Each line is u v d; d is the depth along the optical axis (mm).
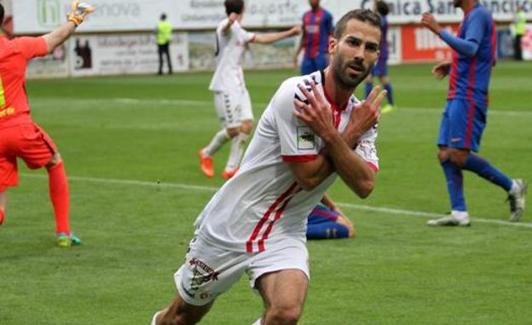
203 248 14750
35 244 25000
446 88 71062
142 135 47750
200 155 36062
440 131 26562
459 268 21984
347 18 13664
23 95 23031
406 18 105062
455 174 26578
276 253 14320
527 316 18375
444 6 106938
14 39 22922
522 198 26891
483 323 17969
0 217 23000
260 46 100250
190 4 98000
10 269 22484
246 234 14430
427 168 36250
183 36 98688
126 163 39094
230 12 35312
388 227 26578
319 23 57000
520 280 20922
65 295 20297
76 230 26625
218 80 35469
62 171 24656
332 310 18938
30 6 91000
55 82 85375
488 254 23281
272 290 14055
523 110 55750
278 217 14414
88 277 21734
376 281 21016
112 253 23984
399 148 41375
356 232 25938
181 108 60375
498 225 26641
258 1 99000
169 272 22141
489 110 55969
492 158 38469
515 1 108812
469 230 26047
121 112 58656
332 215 25188
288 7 100438
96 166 38344
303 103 13492
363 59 13523
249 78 85000
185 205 30125
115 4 94500
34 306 19516
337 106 13961
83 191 32688
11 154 22922
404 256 23188
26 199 31438
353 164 13633
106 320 18562
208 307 15438
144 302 19734
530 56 107938
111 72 95188
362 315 18594
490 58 25922
